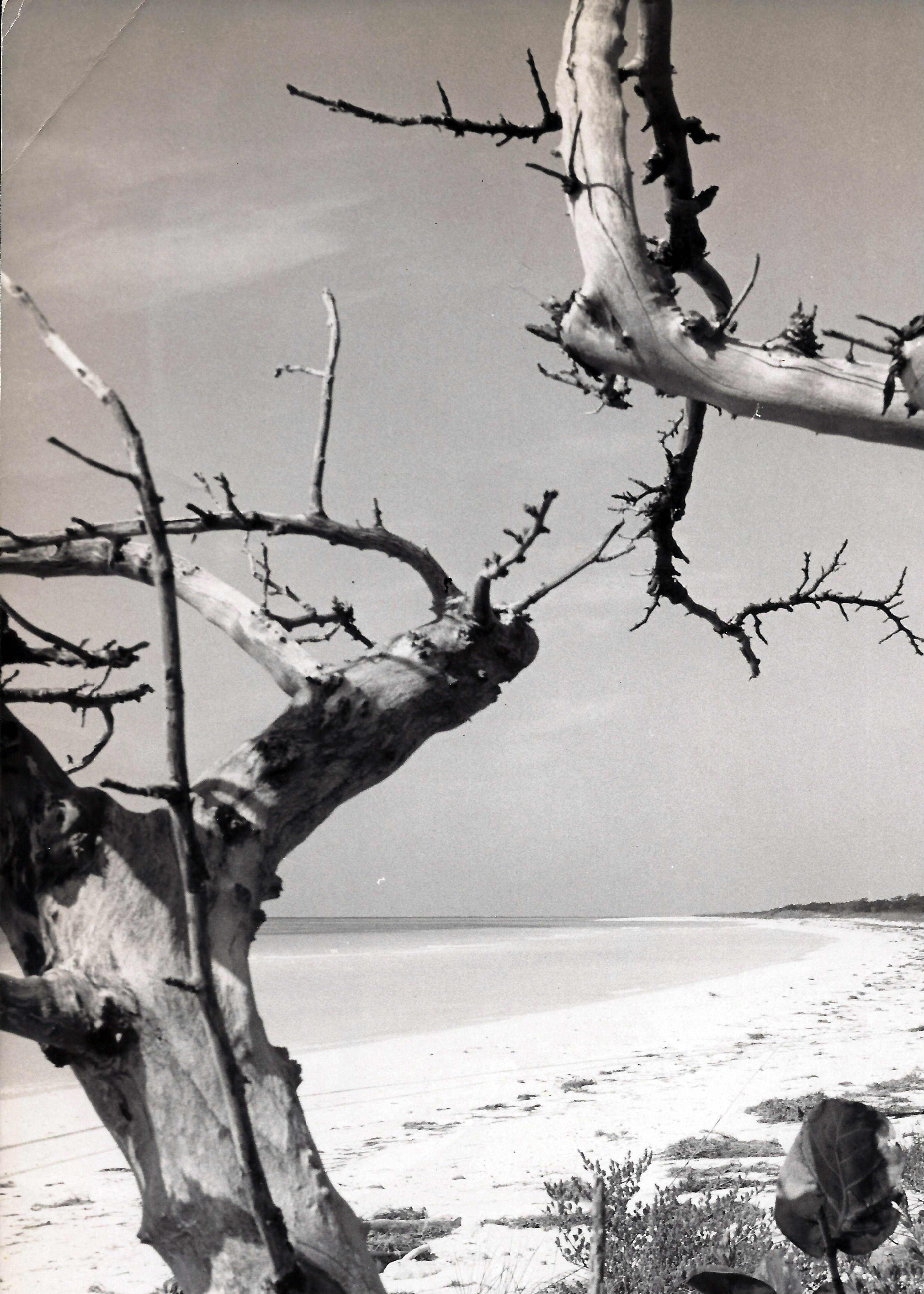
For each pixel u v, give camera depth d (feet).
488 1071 53.93
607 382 11.05
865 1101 39.50
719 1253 18.25
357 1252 7.35
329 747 8.42
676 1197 21.26
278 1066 7.71
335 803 8.55
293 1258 6.79
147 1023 7.45
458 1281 21.99
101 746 8.79
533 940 215.72
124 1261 25.04
